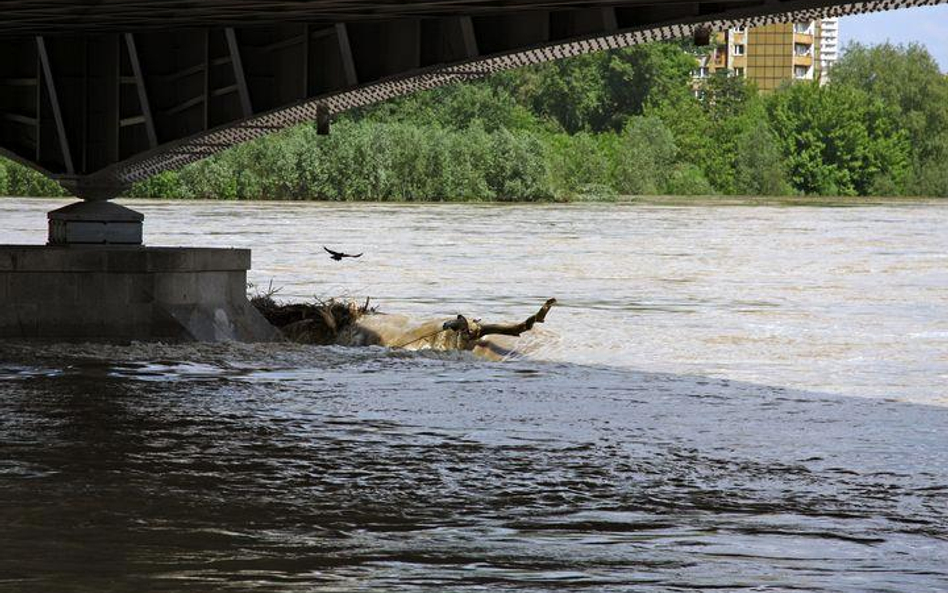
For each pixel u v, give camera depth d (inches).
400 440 1418.6
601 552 1004.6
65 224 2185.0
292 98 2208.4
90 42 2289.6
